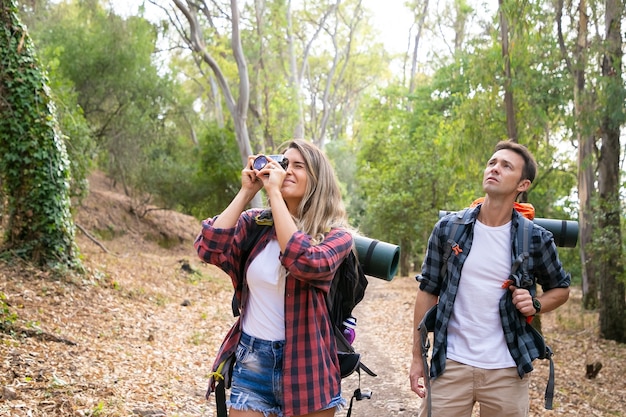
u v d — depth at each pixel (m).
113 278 12.29
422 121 32.75
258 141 29.16
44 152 10.35
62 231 10.71
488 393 3.04
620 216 14.52
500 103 13.25
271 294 2.72
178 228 27.88
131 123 26.14
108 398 5.51
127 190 29.67
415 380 3.24
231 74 29.17
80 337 7.99
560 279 3.14
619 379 10.88
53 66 16.34
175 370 7.36
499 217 3.15
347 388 7.60
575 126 13.12
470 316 3.09
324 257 2.53
